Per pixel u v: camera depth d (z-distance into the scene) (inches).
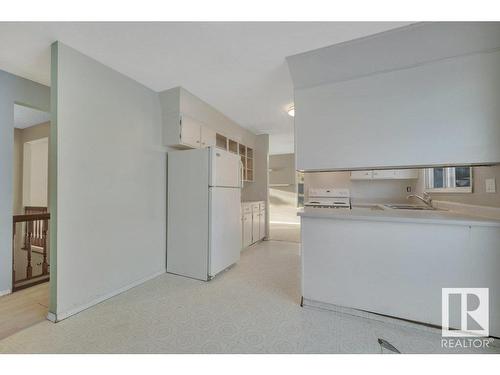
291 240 200.5
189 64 90.4
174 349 61.5
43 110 104.3
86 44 76.5
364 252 76.2
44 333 67.8
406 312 71.0
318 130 87.6
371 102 79.9
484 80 66.6
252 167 201.6
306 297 84.3
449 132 70.2
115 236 93.0
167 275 115.5
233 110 142.6
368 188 165.3
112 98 92.4
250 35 73.8
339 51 79.5
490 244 62.9
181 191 115.6
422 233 69.2
